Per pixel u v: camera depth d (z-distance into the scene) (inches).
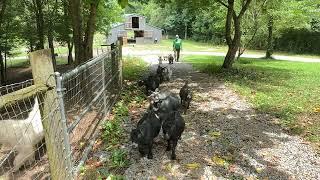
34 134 207.8
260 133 290.7
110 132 282.2
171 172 218.2
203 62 878.4
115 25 2059.5
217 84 521.3
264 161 236.2
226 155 244.2
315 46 1446.9
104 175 210.5
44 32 850.8
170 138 231.8
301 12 914.1
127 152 245.9
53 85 165.2
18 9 836.0
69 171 189.8
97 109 322.7
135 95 425.1
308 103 394.0
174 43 898.1
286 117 335.0
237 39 707.4
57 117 173.0
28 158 213.6
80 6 438.0
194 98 415.8
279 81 559.8
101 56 311.3
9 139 203.0
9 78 914.1
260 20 864.9
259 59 1093.1
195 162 232.4
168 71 554.6
